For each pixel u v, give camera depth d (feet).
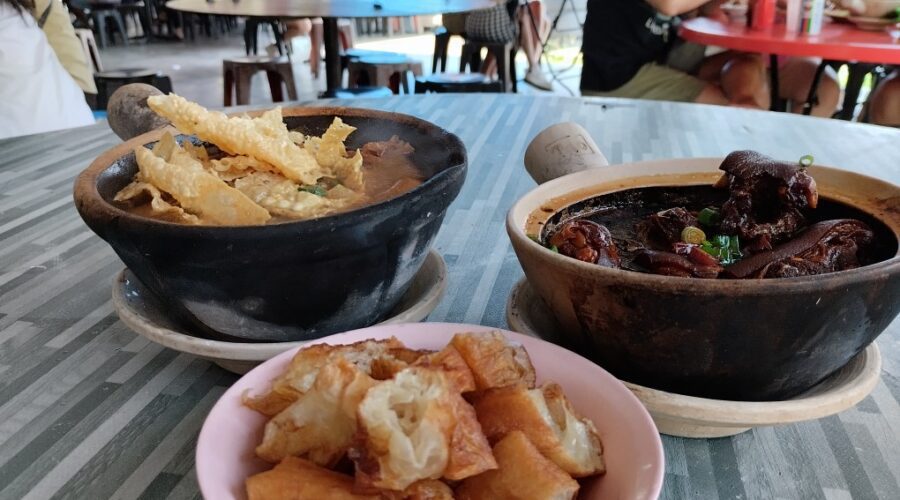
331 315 2.10
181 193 2.05
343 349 1.67
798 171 2.14
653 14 9.34
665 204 2.45
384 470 1.32
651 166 2.50
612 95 9.96
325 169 2.40
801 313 1.62
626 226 2.32
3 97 6.53
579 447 1.54
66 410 2.18
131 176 2.34
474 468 1.34
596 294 1.75
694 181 2.46
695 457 1.94
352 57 13.16
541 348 1.83
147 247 1.84
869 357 1.92
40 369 2.40
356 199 2.16
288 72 12.57
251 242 1.77
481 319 2.60
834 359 1.79
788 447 1.98
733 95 9.53
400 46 23.18
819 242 1.94
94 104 9.93
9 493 1.85
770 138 4.65
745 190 2.19
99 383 2.32
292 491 1.39
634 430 1.56
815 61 10.11
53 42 7.97
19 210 3.82
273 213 2.05
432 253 2.58
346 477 1.45
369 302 2.16
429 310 2.24
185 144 2.47
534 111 5.48
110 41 25.31
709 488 1.83
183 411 2.17
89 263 3.19
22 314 2.75
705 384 1.82
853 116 10.39
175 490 1.85
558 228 2.16
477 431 1.41
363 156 2.53
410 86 14.64
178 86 17.66
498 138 4.83
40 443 2.04
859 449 1.96
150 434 2.06
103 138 5.12
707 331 1.67
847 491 1.81
